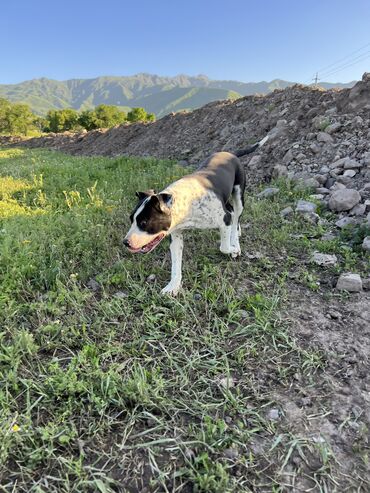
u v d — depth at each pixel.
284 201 2.84
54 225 2.48
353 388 1.29
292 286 1.83
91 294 1.75
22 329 1.48
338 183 2.91
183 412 1.20
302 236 2.29
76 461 1.04
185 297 1.68
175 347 1.46
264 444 1.10
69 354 1.44
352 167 3.05
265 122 4.59
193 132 5.70
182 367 1.37
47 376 1.31
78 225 2.41
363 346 1.46
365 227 2.30
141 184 3.38
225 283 1.79
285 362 1.39
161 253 2.14
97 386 1.26
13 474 1.02
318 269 1.97
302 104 4.30
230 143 4.71
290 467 1.05
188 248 2.16
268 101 5.06
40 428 1.11
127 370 1.34
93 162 5.14
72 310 1.67
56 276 1.85
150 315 1.60
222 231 1.87
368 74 3.80
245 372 1.35
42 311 1.64
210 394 1.25
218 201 1.77
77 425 1.16
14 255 2.01
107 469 1.04
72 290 1.81
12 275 1.84
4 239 2.15
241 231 2.37
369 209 2.53
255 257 2.08
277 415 1.19
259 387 1.29
